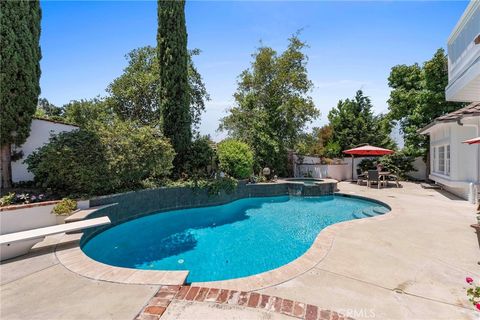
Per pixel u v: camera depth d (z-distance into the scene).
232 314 2.85
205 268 5.66
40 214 6.48
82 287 3.53
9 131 7.90
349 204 12.08
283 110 19.20
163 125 12.73
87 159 7.91
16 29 7.76
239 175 13.66
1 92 7.61
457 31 9.09
